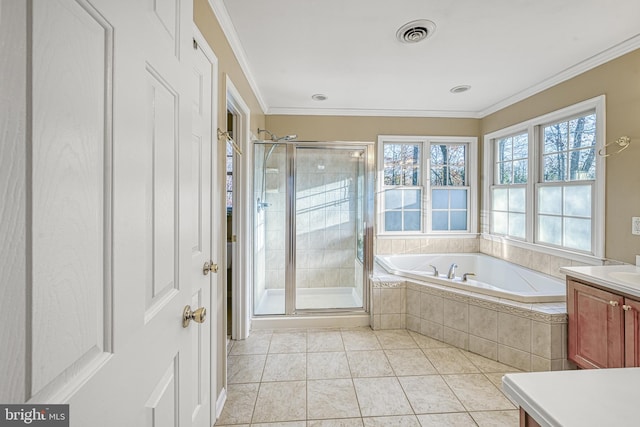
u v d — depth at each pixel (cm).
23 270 33
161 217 67
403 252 365
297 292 318
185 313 82
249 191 252
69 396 39
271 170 290
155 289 65
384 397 176
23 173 33
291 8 166
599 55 216
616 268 191
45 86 35
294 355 224
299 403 171
